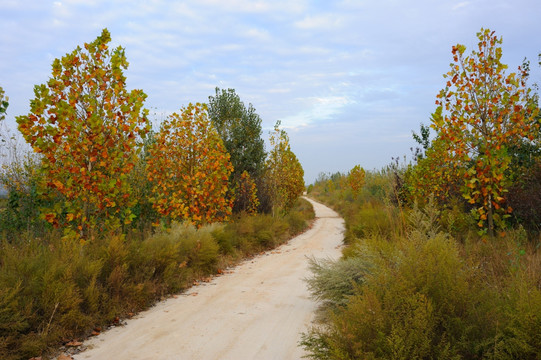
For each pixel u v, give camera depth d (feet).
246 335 15.23
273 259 35.37
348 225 49.16
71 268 16.99
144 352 13.53
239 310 18.85
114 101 22.15
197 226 35.55
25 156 28.12
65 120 19.76
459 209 29.48
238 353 13.41
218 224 36.78
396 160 50.52
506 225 24.89
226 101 53.36
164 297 21.68
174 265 23.38
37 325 14.52
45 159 20.24
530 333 8.87
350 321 10.15
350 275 17.44
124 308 18.40
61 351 13.76
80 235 21.53
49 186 21.11
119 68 21.75
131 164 22.71
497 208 24.88
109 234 22.03
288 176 67.26
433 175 38.09
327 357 9.87
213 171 37.19
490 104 25.21
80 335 15.31
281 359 12.87
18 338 13.58
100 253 19.70
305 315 17.80
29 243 20.38
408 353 9.07
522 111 24.79
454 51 26.48
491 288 12.89
